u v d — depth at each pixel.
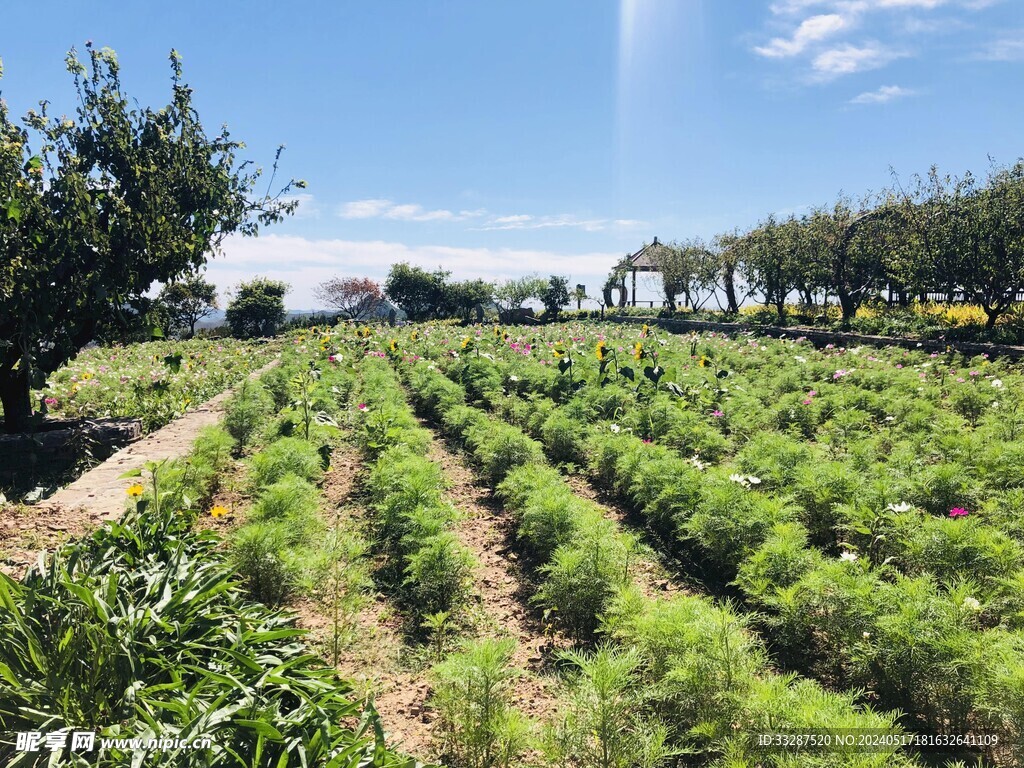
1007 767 3.11
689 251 36.31
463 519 6.18
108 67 8.13
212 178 8.91
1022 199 15.92
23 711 2.55
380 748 2.58
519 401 11.41
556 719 3.39
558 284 44.78
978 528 4.92
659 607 3.92
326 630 4.25
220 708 2.62
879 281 23.64
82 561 3.69
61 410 10.88
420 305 47.47
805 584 4.03
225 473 7.43
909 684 3.44
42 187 7.41
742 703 3.12
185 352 20.95
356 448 9.14
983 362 12.94
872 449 7.41
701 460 7.99
